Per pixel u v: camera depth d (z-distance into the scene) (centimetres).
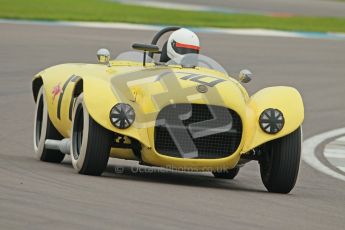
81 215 2262
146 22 10319
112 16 11038
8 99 5441
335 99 6444
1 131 4444
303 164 4112
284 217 2506
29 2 12050
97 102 3031
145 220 2266
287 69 7631
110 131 3039
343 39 10419
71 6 12069
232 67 7412
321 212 2691
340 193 3272
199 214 2423
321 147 4725
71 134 3209
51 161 3634
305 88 6806
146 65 3525
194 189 2986
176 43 3531
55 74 3716
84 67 3662
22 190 2584
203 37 9369
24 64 6725
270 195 3034
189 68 3406
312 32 10912
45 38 8256
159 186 2966
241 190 3153
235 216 2444
